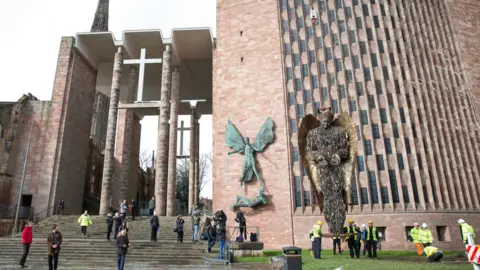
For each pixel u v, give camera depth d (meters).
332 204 13.75
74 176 36.62
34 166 33.72
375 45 31.33
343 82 30.64
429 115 29.75
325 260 14.94
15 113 34.66
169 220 28.36
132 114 42.56
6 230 27.56
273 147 29.72
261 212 28.39
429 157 28.41
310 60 32.00
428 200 27.20
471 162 29.50
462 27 33.81
